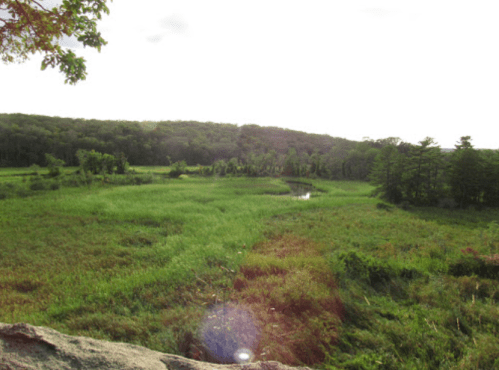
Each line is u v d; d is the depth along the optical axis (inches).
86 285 251.9
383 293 222.1
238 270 263.4
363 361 129.9
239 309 176.1
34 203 719.1
